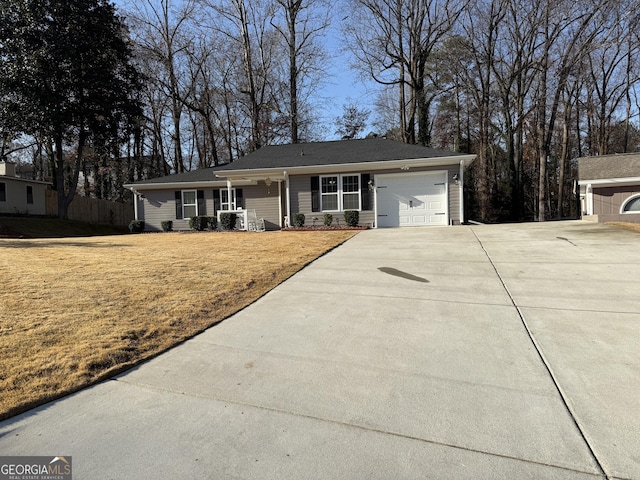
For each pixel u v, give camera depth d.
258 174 15.65
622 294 4.66
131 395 2.72
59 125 20.67
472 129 31.98
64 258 7.57
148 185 17.91
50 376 2.91
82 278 5.79
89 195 35.62
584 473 1.88
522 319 4.03
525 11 22.09
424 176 14.52
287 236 11.62
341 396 2.67
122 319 4.12
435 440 2.17
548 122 26.78
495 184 29.53
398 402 2.58
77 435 2.26
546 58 22.12
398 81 24.16
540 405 2.49
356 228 14.19
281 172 15.44
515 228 11.27
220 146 33.56
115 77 23.03
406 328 3.92
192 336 3.84
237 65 28.14
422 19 22.92
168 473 1.94
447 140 31.61
